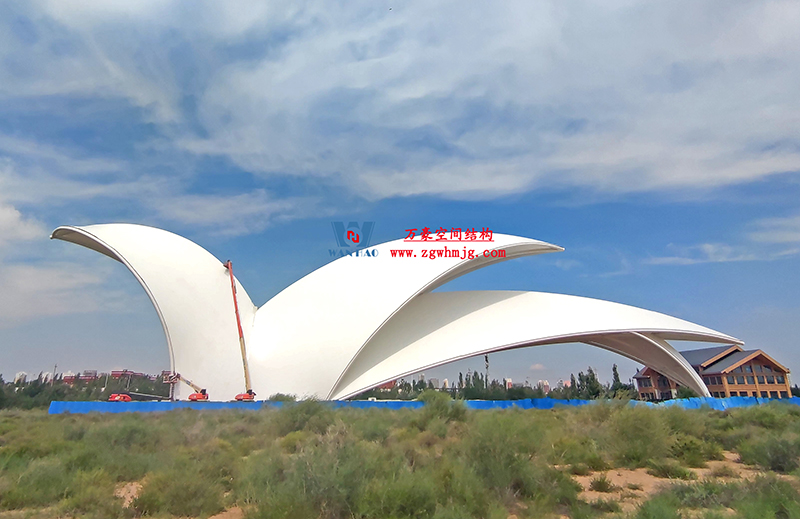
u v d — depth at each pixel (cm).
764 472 866
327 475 640
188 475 779
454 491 680
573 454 1051
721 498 694
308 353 3142
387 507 611
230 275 3475
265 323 3412
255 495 698
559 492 736
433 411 1728
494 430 820
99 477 831
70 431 1366
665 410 1549
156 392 7031
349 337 3159
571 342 4069
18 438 1317
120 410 2534
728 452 1242
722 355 4941
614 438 1178
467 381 7025
